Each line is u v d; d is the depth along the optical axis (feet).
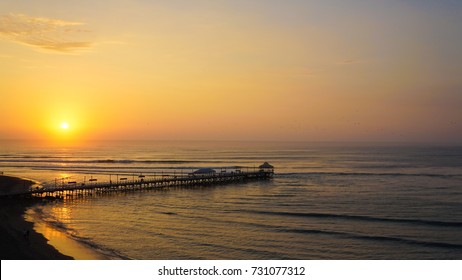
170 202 267.59
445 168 532.73
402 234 187.32
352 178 410.93
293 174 451.12
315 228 196.65
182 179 350.23
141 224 201.26
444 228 199.31
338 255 157.07
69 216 218.18
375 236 183.21
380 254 159.02
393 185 355.77
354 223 208.13
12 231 176.24
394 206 255.50
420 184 362.74
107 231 185.98
